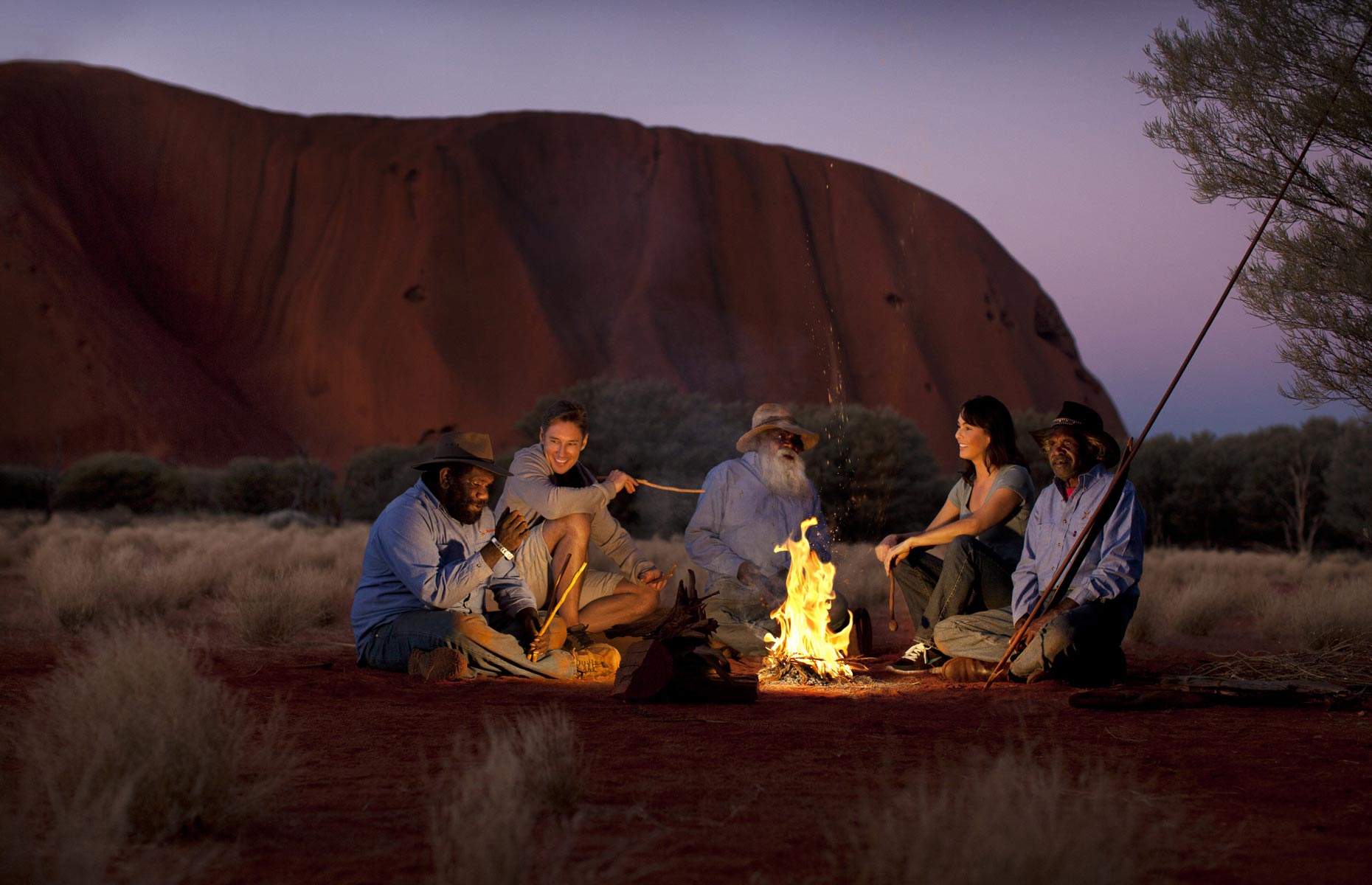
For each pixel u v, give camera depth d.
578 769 3.61
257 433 94.06
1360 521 30.05
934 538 7.12
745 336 108.12
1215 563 21.44
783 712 5.18
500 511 7.23
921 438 38.97
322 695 5.61
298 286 106.31
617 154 118.19
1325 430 39.12
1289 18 7.30
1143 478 40.59
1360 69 7.21
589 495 7.02
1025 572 6.55
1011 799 2.83
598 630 7.18
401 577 6.43
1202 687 5.60
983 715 5.12
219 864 2.75
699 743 4.35
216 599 11.33
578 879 2.54
